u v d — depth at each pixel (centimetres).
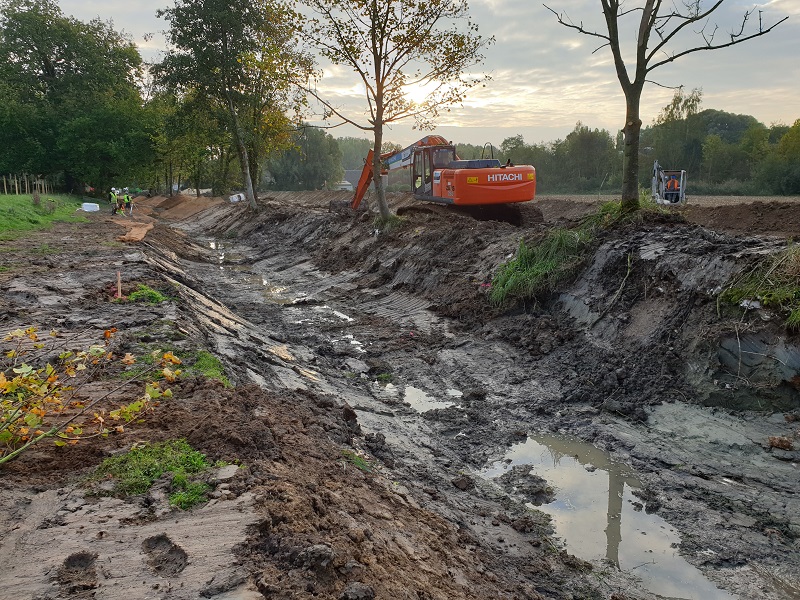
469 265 1391
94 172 4656
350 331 1230
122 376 633
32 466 422
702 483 611
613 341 916
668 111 5256
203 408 538
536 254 1171
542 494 614
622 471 651
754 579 476
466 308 1213
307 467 474
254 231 3111
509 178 1800
